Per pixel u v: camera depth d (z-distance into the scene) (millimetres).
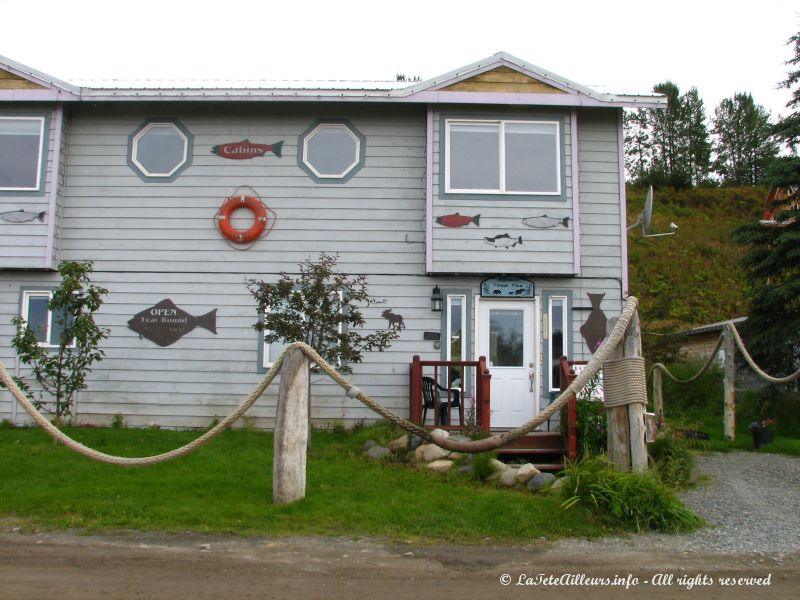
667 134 65688
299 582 5199
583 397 10117
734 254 35281
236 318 12430
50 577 5230
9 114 12609
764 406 15078
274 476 7270
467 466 8875
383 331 11289
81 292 11289
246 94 12320
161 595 4879
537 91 12195
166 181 12711
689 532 6660
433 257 11953
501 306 12328
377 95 12227
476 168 12250
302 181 12641
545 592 5082
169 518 6715
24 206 12375
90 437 10875
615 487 6922
